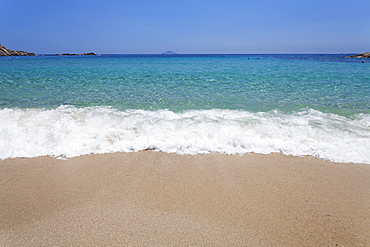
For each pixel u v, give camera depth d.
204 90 12.22
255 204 3.49
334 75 18.77
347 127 6.34
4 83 13.88
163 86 13.44
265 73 20.56
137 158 4.96
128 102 9.47
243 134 5.84
